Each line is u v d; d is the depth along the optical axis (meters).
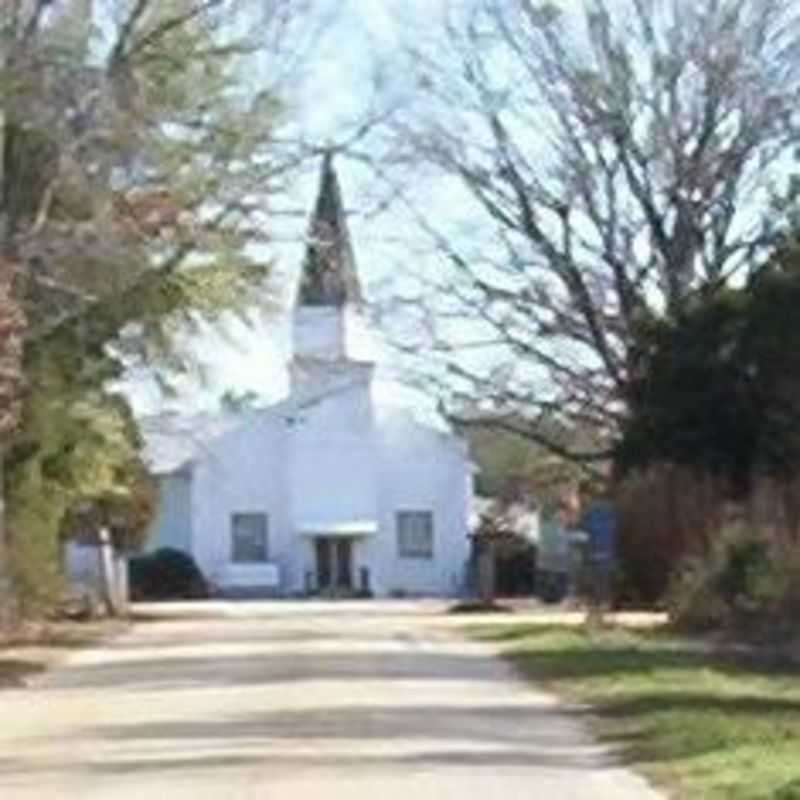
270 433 123.31
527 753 32.03
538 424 92.94
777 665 49.44
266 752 31.92
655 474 73.50
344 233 76.31
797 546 59.38
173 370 70.94
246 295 69.44
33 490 69.44
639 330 63.72
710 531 72.00
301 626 73.44
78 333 66.56
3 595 64.31
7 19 56.72
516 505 113.94
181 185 63.12
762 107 92.31
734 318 58.66
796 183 84.56
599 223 90.06
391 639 63.41
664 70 89.50
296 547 123.00
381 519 123.50
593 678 45.81
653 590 80.56
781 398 58.59
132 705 40.53
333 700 40.94
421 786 27.88
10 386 52.06
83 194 59.81
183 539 122.38
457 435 104.94
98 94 59.09
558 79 90.06
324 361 99.75
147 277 65.31
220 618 82.31
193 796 26.98
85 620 77.62
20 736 35.25
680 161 89.06
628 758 31.27
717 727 33.94
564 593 103.25
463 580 122.56
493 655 54.44
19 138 58.78
